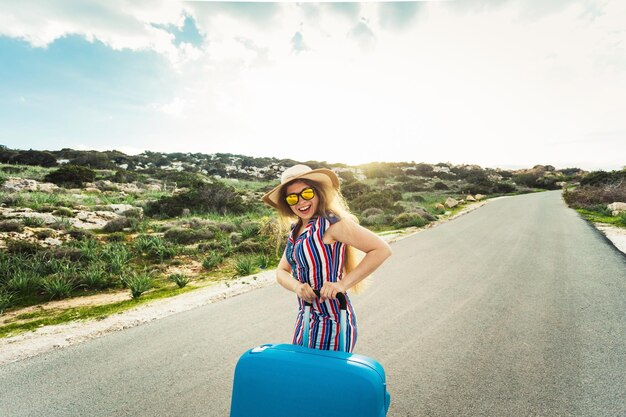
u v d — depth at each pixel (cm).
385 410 142
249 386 146
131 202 1838
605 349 349
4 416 262
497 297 525
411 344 371
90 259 816
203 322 455
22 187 1892
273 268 804
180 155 7294
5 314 522
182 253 952
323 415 133
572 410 253
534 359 332
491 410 255
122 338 409
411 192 3953
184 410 267
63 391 295
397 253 894
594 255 824
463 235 1180
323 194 176
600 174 3406
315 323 166
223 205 1827
